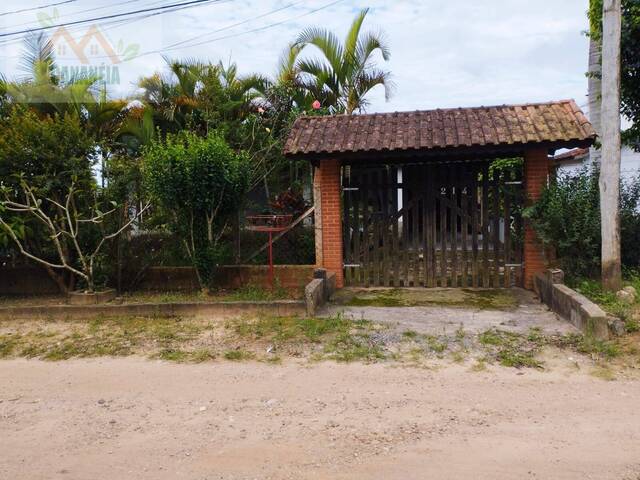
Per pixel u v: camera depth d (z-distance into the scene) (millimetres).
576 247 7832
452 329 6449
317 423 4125
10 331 7086
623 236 8406
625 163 12094
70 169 8445
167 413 4430
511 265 8812
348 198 9305
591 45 10695
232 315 7340
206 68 13594
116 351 6117
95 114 12781
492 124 8523
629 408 4223
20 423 4340
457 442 3750
